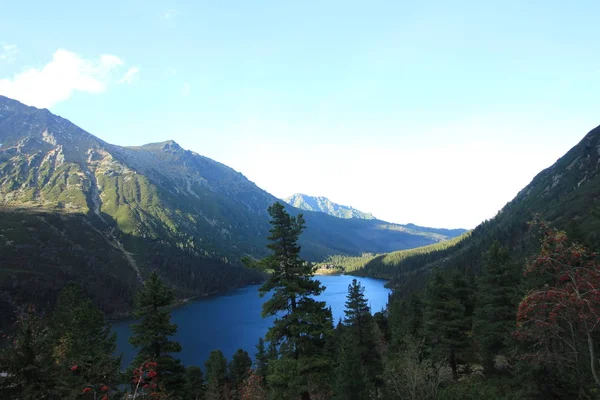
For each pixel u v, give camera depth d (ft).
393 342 159.12
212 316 482.28
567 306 43.42
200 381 170.81
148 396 57.31
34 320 70.54
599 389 53.01
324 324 72.38
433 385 70.69
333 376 87.15
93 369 56.54
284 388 70.08
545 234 48.96
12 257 522.47
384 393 84.07
